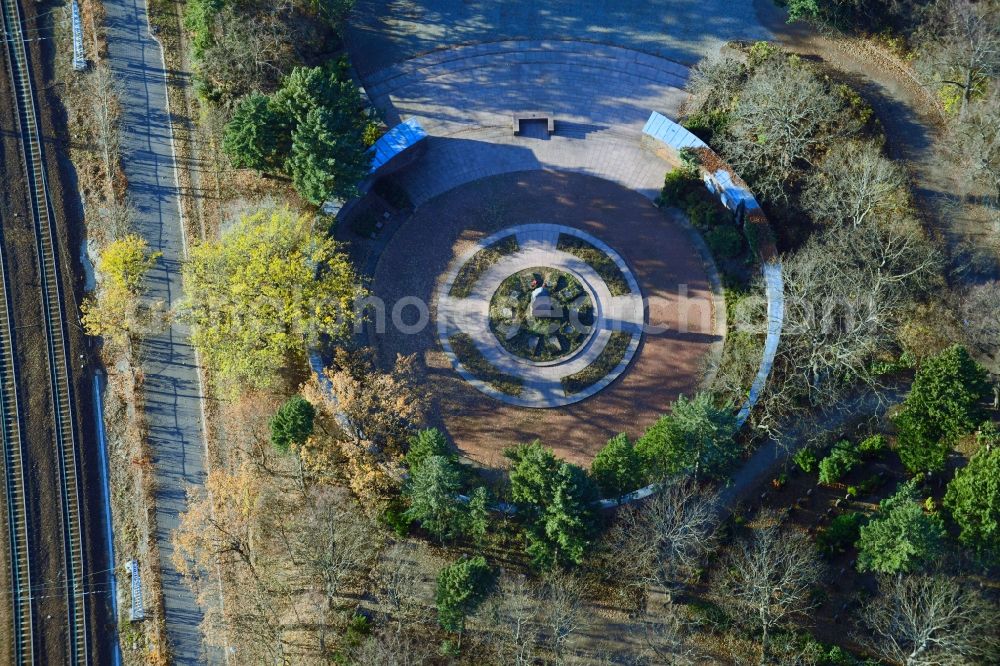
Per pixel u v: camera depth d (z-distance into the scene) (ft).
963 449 318.65
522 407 334.65
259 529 318.86
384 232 357.20
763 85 344.90
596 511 294.05
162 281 349.20
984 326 327.26
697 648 299.38
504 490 318.86
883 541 281.13
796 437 327.06
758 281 345.92
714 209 352.49
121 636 314.14
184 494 327.06
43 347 343.26
